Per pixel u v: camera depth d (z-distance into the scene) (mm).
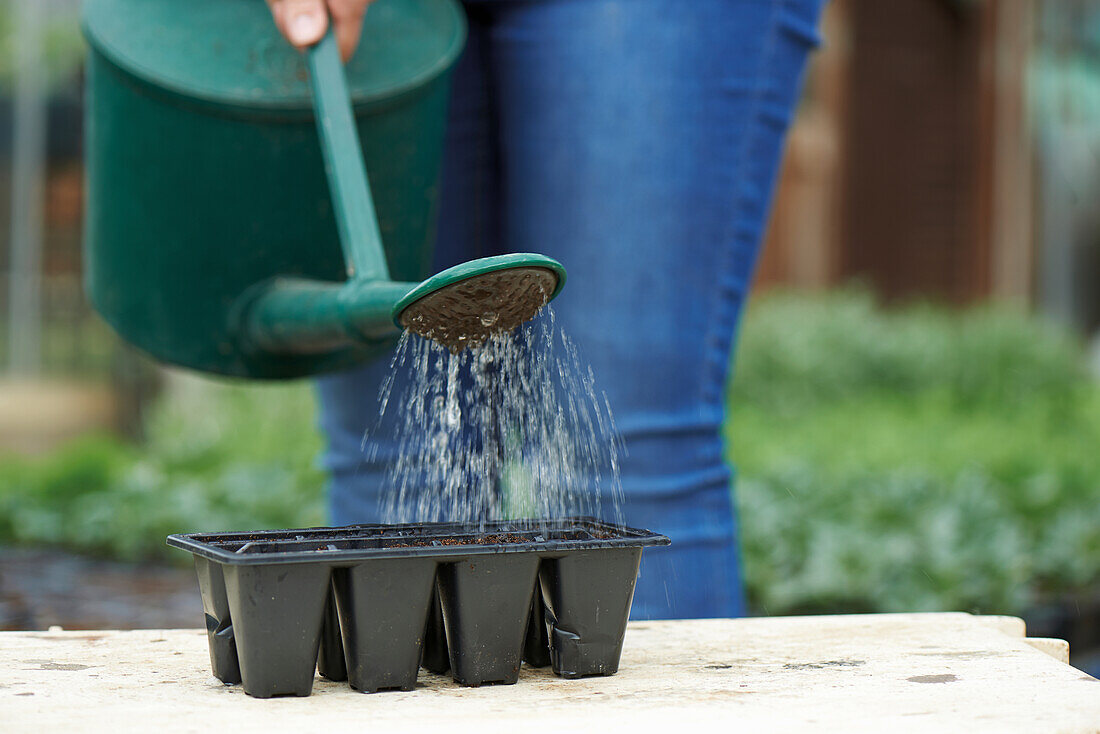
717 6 3250
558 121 3324
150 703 2168
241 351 3154
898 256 15734
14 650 2627
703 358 3307
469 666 2305
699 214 3271
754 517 5930
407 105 3080
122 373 12695
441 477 3350
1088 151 17500
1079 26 17375
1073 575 6023
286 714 2100
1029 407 10961
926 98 15922
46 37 14188
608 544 2355
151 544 6441
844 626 2883
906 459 7797
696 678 2379
